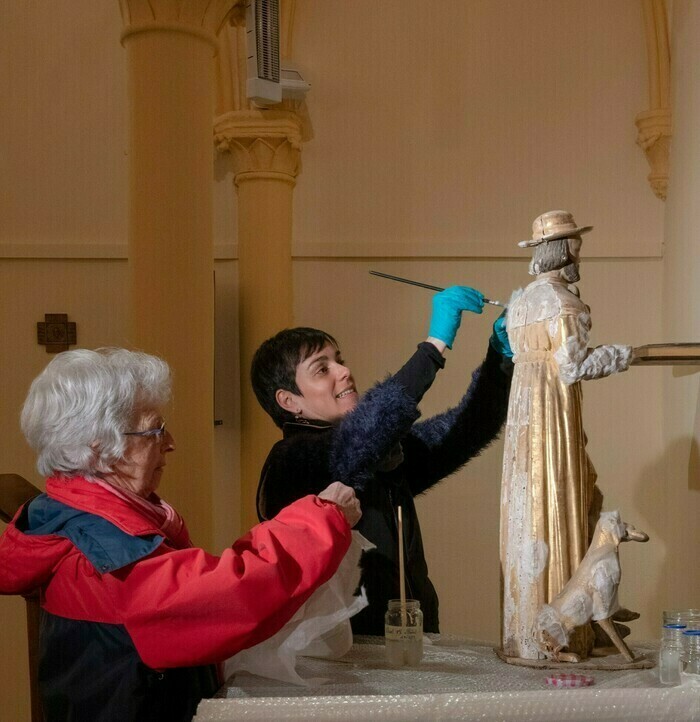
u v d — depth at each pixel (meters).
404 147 5.11
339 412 2.41
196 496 3.65
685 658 1.62
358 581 1.95
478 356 5.05
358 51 5.11
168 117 3.56
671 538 4.80
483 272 5.09
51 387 1.72
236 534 5.11
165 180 3.56
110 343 5.10
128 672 1.63
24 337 5.09
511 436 1.82
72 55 5.11
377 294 5.12
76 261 5.11
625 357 1.77
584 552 1.75
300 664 1.86
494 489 5.05
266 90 4.31
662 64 4.91
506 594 1.81
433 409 5.05
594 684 1.61
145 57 3.58
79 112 5.11
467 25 5.11
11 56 5.09
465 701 1.50
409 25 5.11
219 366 5.12
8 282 5.09
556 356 1.77
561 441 1.76
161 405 1.82
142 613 1.57
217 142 5.01
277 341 2.46
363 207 5.12
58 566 1.68
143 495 1.80
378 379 5.10
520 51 5.09
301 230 5.12
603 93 5.05
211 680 1.83
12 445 5.06
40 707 2.14
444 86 5.11
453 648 1.95
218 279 5.14
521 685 1.63
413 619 1.83
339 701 1.51
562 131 5.08
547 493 1.76
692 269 4.47
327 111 5.11
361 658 1.90
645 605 4.96
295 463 2.20
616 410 5.04
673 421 4.77
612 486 5.03
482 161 5.10
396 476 2.43
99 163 5.12
